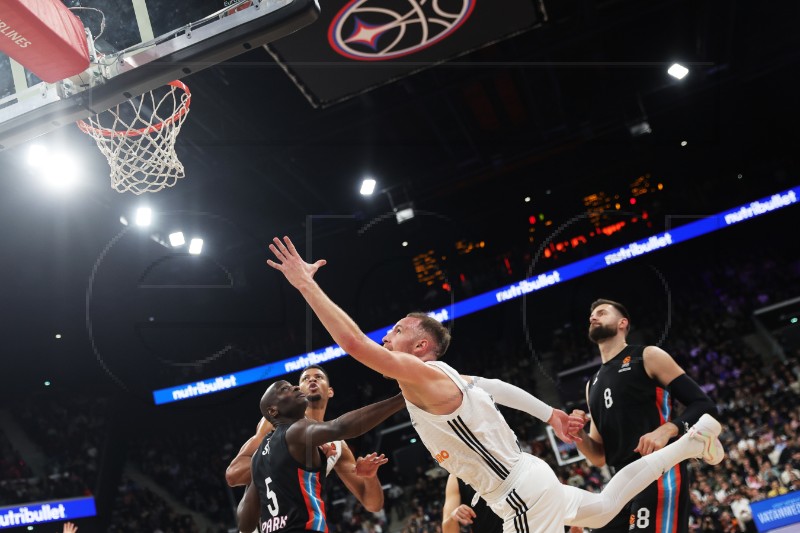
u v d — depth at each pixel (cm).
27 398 1883
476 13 950
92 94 462
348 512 1614
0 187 1417
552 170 1898
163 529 1725
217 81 1320
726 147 1884
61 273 1712
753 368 1609
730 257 1909
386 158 1712
